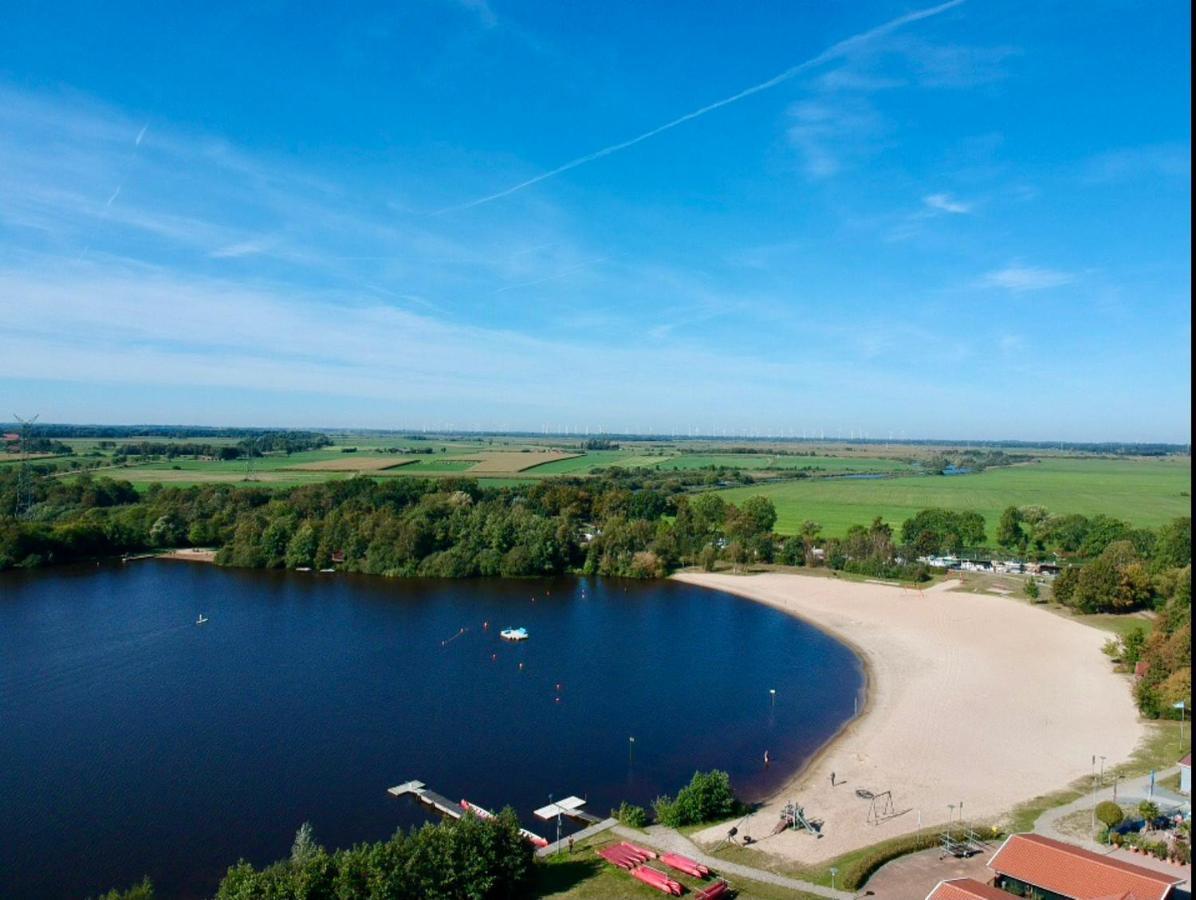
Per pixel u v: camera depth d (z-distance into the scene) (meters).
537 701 127.62
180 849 82.62
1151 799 87.00
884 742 109.50
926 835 79.88
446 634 167.62
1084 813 85.06
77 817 88.69
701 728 117.00
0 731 112.00
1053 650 152.00
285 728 114.44
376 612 185.88
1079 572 185.00
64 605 187.12
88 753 105.06
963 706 123.00
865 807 89.31
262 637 162.25
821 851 78.94
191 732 112.44
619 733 114.88
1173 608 136.88
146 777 98.25
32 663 142.50
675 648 159.62
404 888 64.31
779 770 102.44
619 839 82.31
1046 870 67.75
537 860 77.31
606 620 182.62
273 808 91.25
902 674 141.00
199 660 146.12
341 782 97.81
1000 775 97.00
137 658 146.75
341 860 66.38
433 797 93.00
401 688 132.50
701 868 73.38
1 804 91.38
